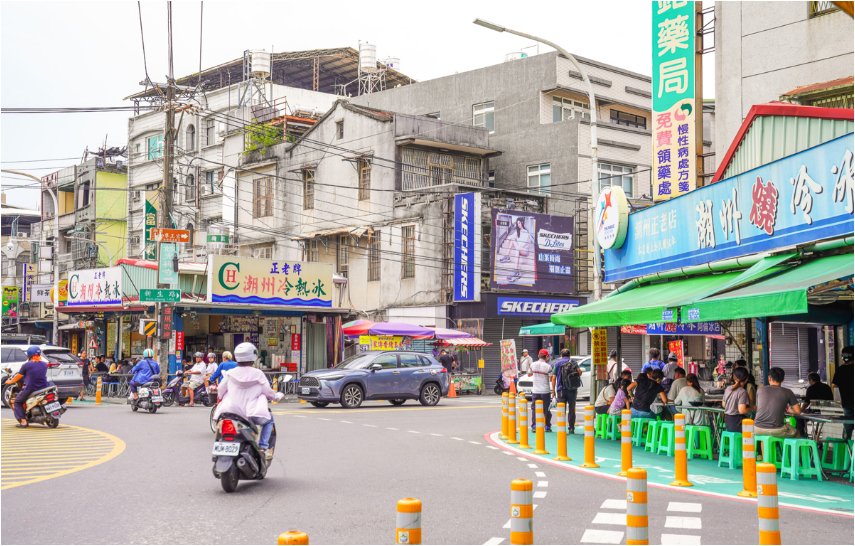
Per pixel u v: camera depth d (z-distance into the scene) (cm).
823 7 1897
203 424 1714
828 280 928
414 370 2406
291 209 4016
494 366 3444
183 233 2562
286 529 714
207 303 2741
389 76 5559
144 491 905
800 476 1094
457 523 746
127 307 2997
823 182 1107
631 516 561
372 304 3631
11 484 943
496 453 1302
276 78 5678
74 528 713
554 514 796
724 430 1280
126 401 2614
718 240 1380
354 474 1052
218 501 848
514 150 3947
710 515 792
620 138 3875
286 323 3119
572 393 1730
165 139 2620
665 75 2006
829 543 675
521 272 3434
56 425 1614
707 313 1088
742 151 1538
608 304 1546
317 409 2227
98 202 5006
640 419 1468
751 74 2008
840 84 1747
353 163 3738
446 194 3403
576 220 3672
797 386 3094
